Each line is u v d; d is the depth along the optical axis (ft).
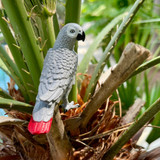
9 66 2.54
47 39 2.26
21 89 2.60
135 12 2.18
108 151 2.39
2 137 2.92
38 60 2.13
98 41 3.02
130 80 3.94
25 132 2.33
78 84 2.93
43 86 1.73
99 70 2.48
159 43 7.48
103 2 10.11
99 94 2.03
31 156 2.49
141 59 1.53
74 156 2.34
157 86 4.69
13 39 2.26
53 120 1.88
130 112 2.76
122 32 2.28
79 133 2.36
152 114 2.05
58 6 2.79
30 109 1.91
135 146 2.86
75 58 1.87
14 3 1.83
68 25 1.85
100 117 2.47
